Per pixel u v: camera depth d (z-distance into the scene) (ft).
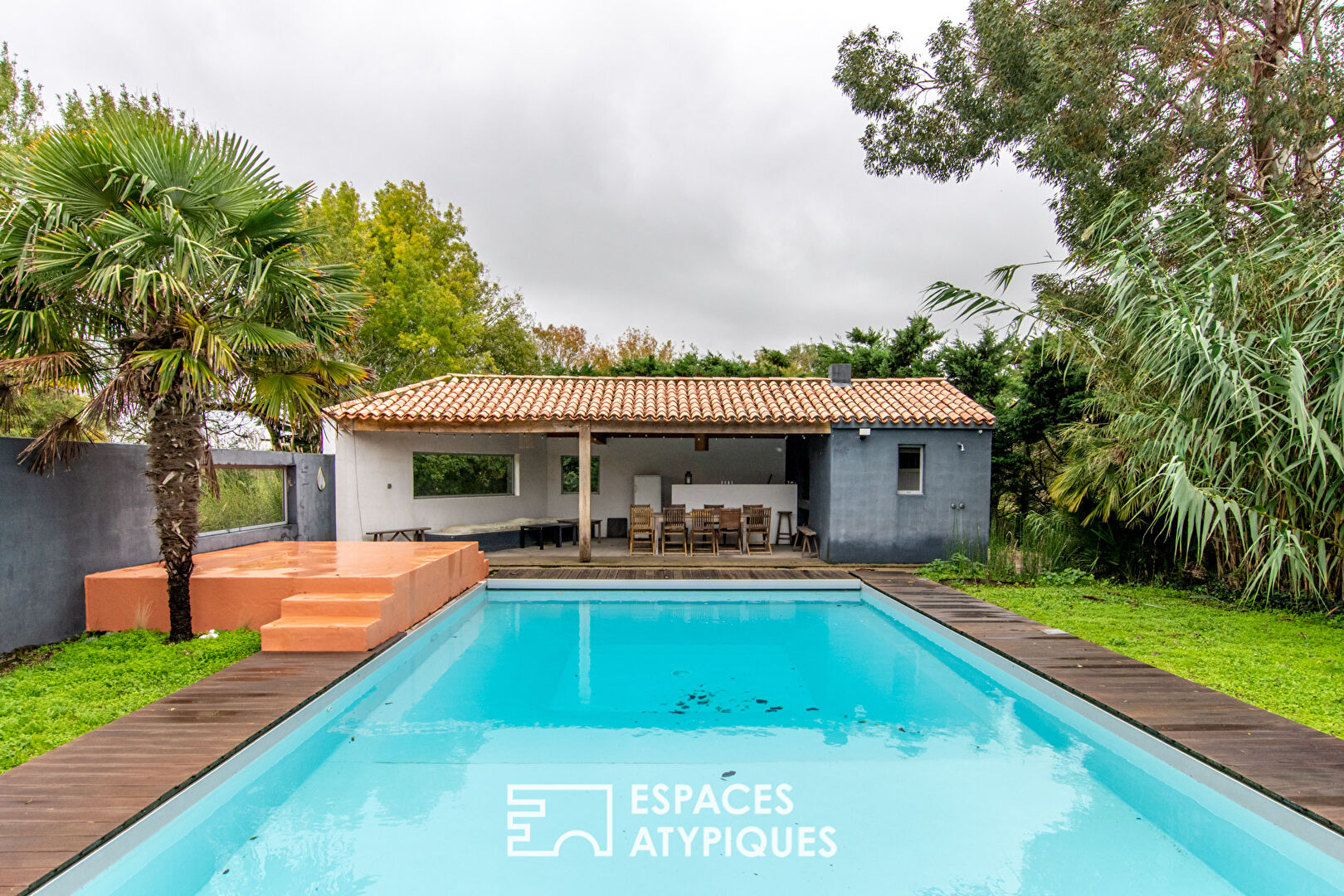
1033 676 19.02
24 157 17.57
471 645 25.02
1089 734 16.48
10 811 10.64
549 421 38.17
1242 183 36.40
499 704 18.81
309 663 18.99
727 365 77.61
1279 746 13.60
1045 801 13.39
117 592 22.30
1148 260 23.56
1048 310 26.35
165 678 17.93
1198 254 23.81
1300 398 17.52
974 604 28.04
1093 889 10.54
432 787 13.82
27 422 29.63
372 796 13.44
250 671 18.21
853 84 45.68
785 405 41.01
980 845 11.80
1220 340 19.40
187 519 20.92
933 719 17.76
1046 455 50.62
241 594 22.43
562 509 53.67
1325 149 34.78
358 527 39.58
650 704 18.85
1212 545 28.68
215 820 12.45
